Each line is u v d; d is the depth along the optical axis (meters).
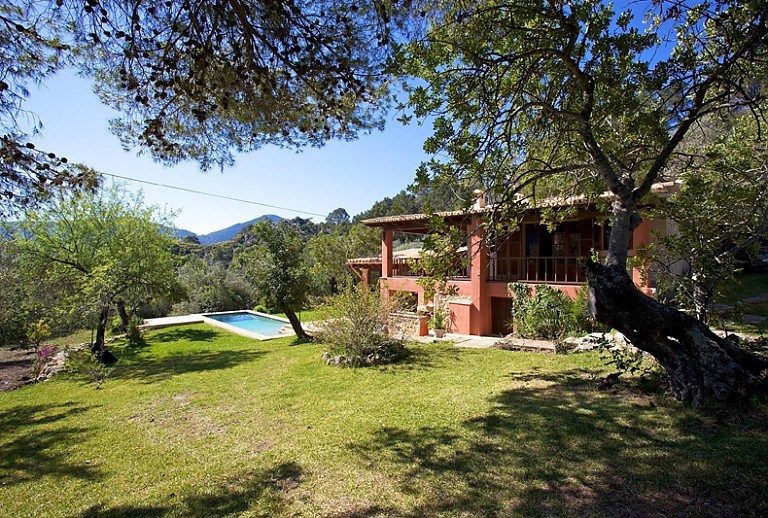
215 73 3.89
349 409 6.00
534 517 2.88
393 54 4.13
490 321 13.66
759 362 4.83
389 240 17.02
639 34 5.20
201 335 17.20
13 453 5.18
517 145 6.58
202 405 6.91
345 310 9.82
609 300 4.76
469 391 6.44
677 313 4.86
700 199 5.93
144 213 15.65
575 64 5.29
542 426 4.54
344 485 3.69
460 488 3.41
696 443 3.73
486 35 5.02
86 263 14.44
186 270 28.89
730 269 5.66
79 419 6.66
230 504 3.51
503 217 6.43
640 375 5.95
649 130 5.80
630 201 5.23
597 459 3.64
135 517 3.42
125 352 14.14
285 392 7.27
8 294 14.34
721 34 5.49
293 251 15.03
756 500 2.83
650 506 2.88
